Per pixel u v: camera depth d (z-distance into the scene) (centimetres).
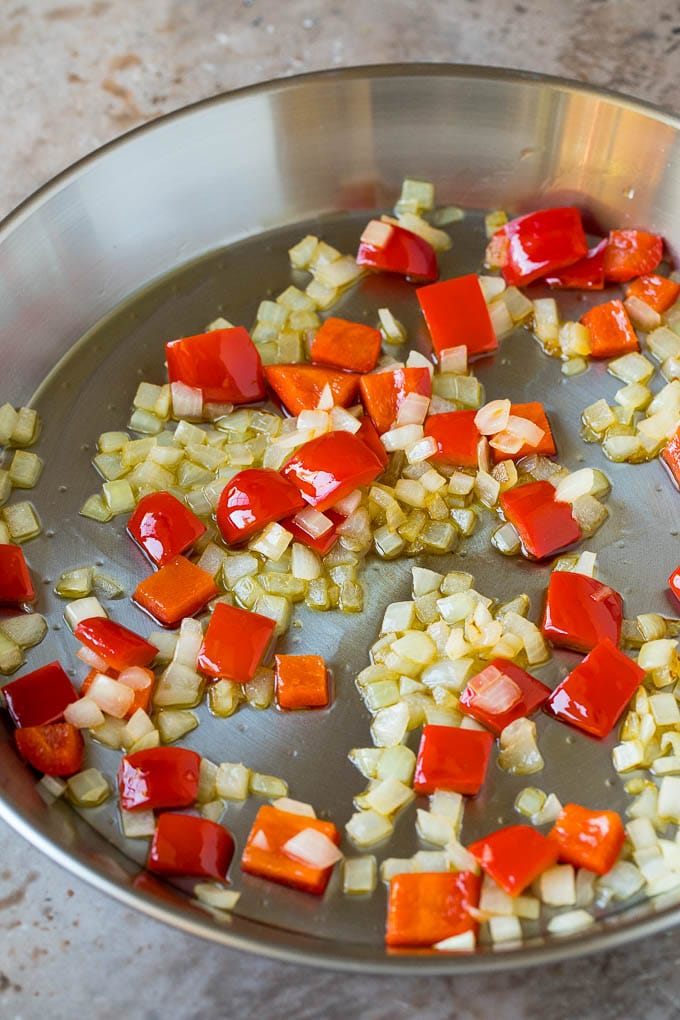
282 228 65
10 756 54
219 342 60
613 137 62
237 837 52
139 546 58
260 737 54
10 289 60
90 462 60
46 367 62
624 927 48
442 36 70
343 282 64
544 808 52
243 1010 50
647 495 58
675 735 53
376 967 48
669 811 52
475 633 55
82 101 69
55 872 52
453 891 50
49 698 54
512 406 59
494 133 63
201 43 70
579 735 54
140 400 61
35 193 60
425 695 55
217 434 60
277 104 62
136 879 52
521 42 69
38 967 51
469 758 53
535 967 50
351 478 57
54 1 72
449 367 61
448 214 65
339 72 62
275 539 57
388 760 53
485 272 64
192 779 53
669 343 61
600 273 63
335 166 65
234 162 63
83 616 56
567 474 59
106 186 62
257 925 51
